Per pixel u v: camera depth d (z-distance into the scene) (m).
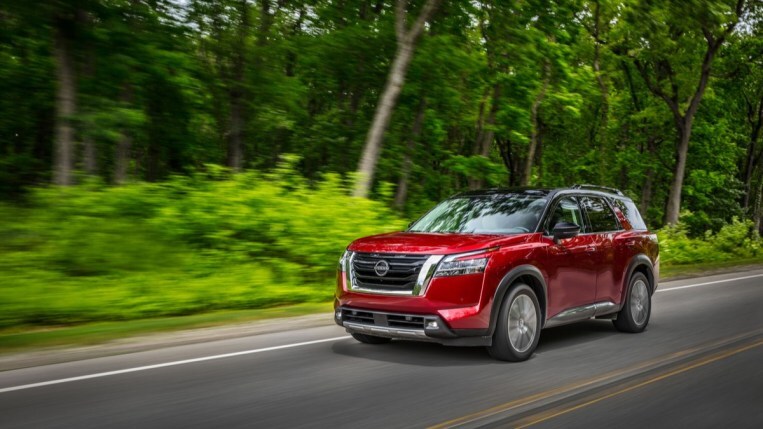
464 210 7.66
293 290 10.86
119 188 11.35
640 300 8.45
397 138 23.69
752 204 46.56
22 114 21.77
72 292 8.89
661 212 40.53
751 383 5.57
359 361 6.39
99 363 6.21
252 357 6.54
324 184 13.53
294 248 11.70
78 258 9.73
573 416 4.58
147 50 15.40
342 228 12.12
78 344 7.05
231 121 21.69
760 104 39.84
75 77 14.18
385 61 22.05
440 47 20.34
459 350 6.97
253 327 8.34
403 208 22.53
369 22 21.52
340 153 24.48
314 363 6.29
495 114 22.45
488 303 6.20
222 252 11.23
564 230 6.90
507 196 7.68
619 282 8.08
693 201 37.97
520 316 6.51
